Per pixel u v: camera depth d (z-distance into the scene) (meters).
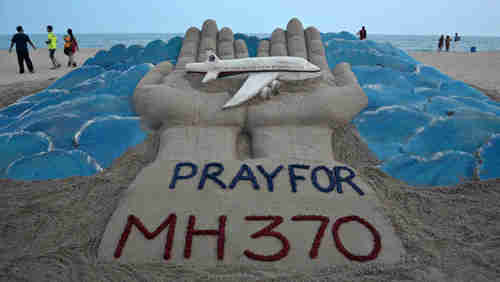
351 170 3.98
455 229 3.19
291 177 3.78
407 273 2.69
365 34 14.60
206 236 3.05
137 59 7.87
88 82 6.82
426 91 6.09
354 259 2.85
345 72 6.02
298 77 5.29
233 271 2.73
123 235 3.06
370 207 3.43
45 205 3.59
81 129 4.97
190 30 7.51
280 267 2.78
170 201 3.44
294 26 7.36
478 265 2.75
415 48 49.44
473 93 6.21
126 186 3.90
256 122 4.79
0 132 5.20
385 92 5.81
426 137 4.68
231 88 5.50
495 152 4.29
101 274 2.70
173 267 2.77
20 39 10.58
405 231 3.17
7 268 2.74
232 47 6.97
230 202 3.42
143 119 5.19
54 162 4.37
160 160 4.10
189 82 5.77
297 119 4.77
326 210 3.36
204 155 4.23
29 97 6.69
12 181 4.05
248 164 3.99
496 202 3.55
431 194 3.75
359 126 4.96
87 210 3.51
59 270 2.73
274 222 3.20
